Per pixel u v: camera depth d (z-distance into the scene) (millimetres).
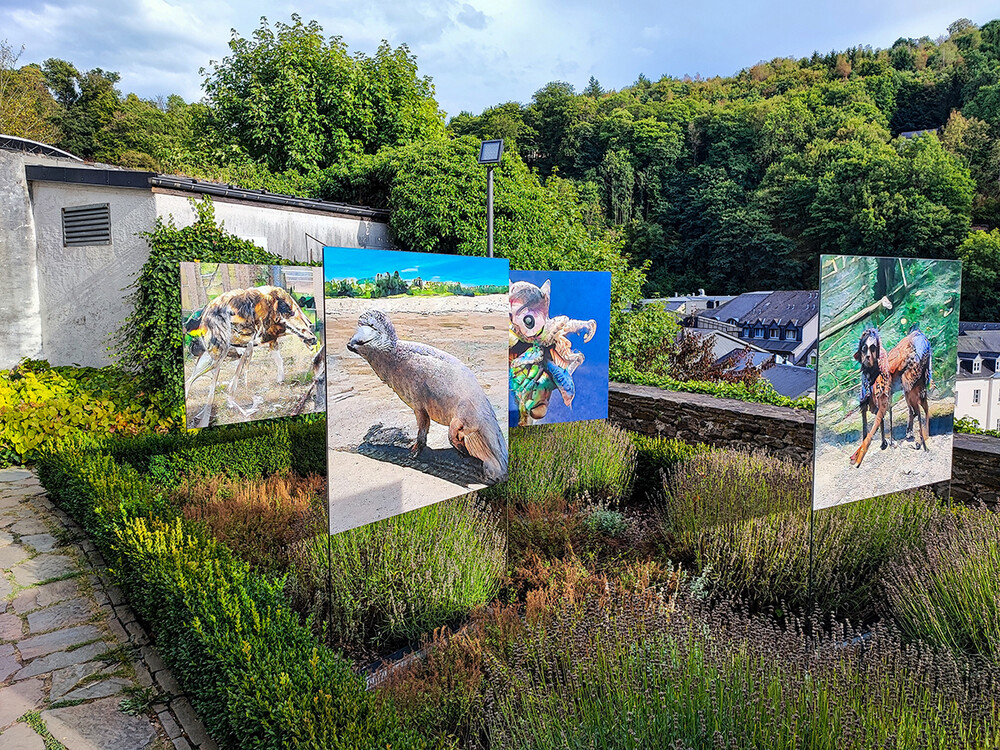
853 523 4582
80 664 3600
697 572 4543
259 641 2924
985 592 3352
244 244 8617
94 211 9203
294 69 16781
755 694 2410
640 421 8281
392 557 3906
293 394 7438
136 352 8320
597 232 13312
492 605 3988
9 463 7441
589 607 3562
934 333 4512
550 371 5730
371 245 11711
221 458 6578
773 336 40031
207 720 2834
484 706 2916
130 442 6461
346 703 2533
